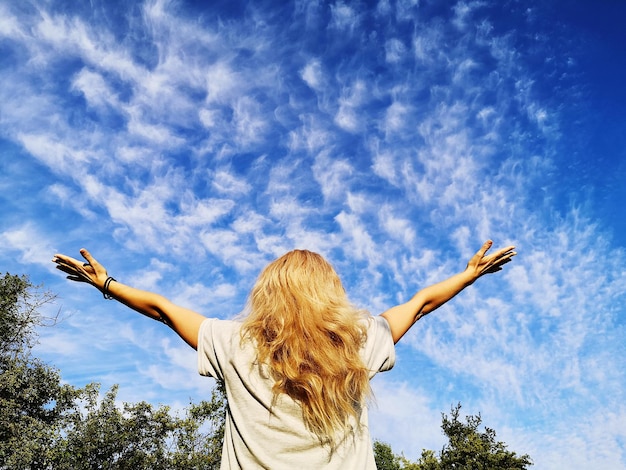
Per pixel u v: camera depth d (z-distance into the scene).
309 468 1.09
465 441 23.91
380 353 1.32
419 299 1.56
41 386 22.02
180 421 25.61
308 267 1.33
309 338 1.20
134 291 1.52
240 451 1.14
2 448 19.11
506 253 1.64
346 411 1.16
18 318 20.72
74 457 22.44
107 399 25.23
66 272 1.56
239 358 1.23
